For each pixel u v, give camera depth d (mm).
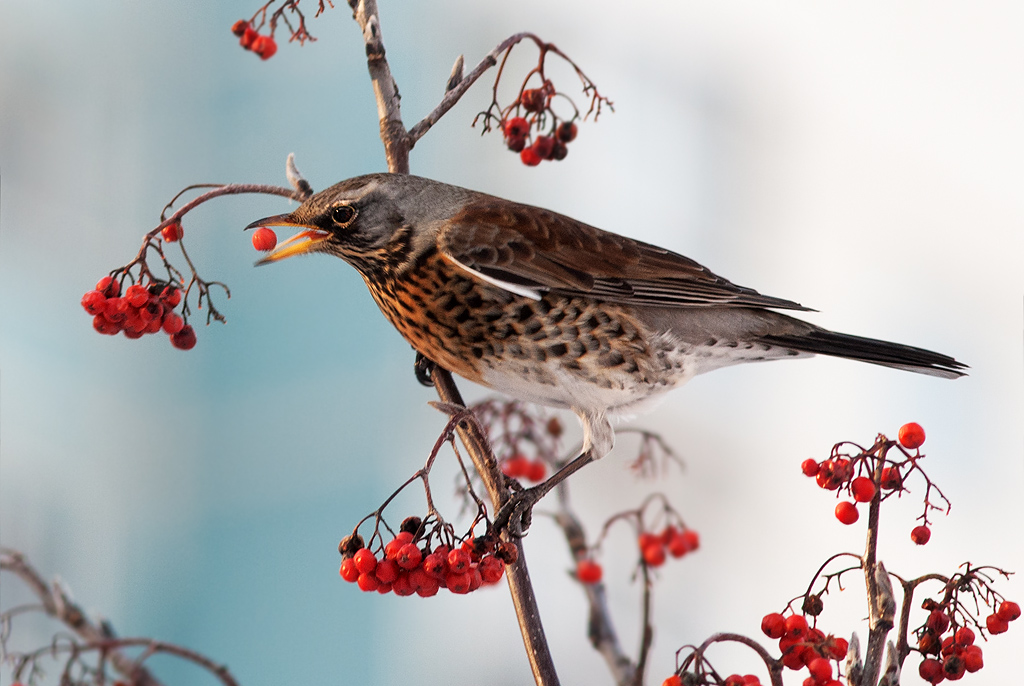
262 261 6102
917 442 5961
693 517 6434
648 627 6051
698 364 6137
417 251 6102
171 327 6012
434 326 6105
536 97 6082
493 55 6086
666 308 6125
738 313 6137
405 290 6105
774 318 6141
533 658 6020
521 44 6848
